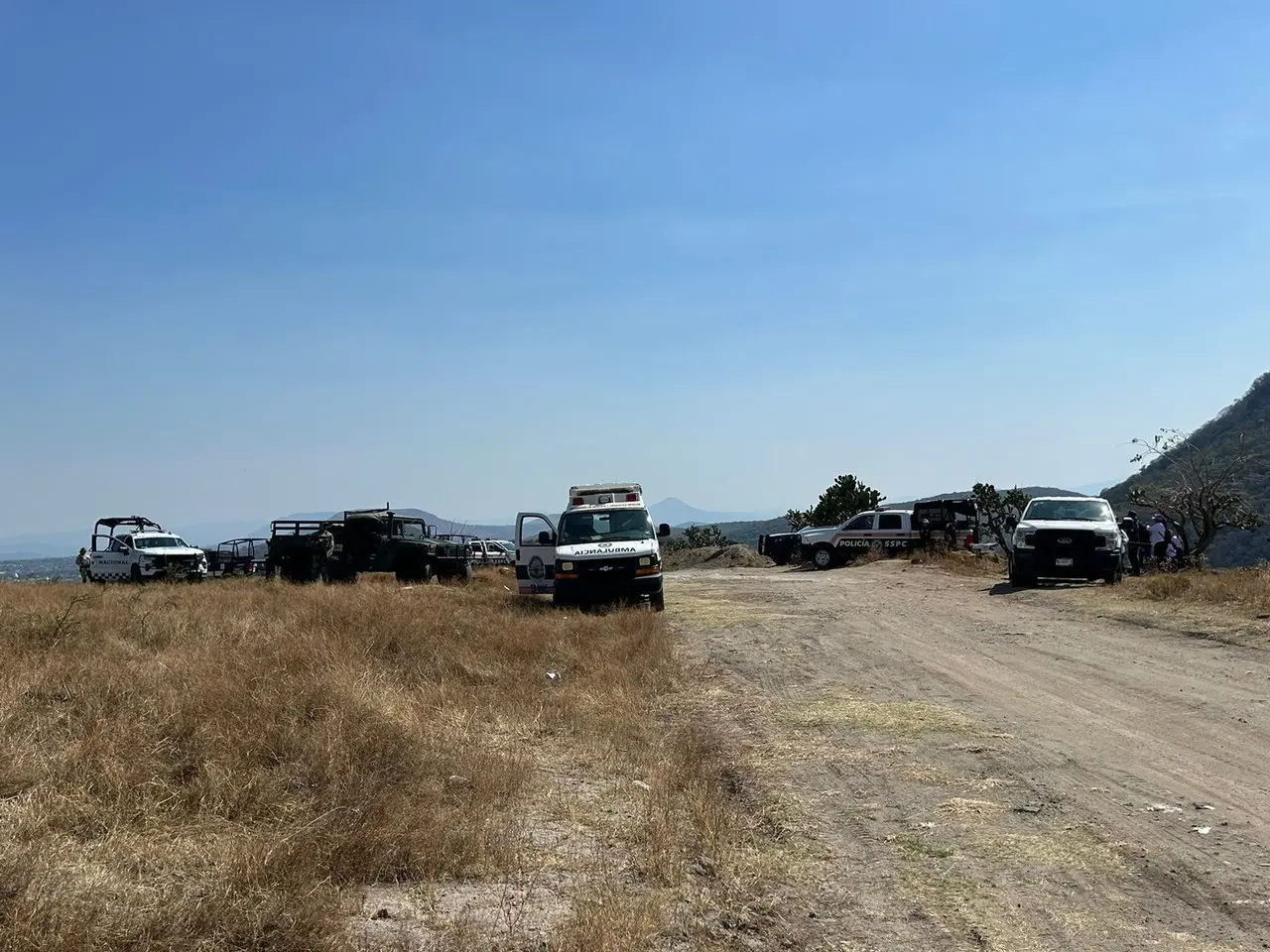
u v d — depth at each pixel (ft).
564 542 67.92
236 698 27.12
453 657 39.40
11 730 23.32
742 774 26.12
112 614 48.14
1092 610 58.34
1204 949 15.65
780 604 69.67
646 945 15.62
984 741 28.55
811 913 17.40
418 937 15.28
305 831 18.06
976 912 17.25
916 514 116.67
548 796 23.49
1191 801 22.71
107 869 16.42
